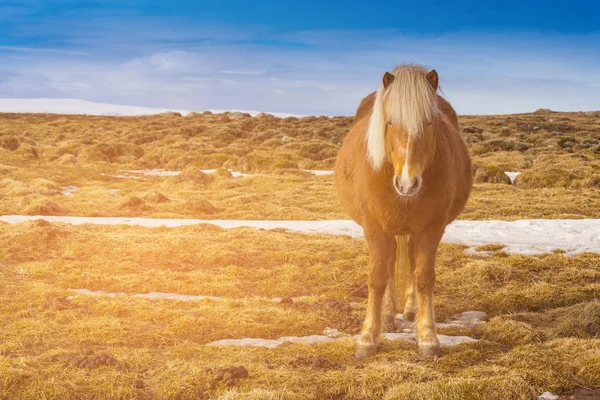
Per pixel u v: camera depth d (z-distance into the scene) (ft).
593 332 17.34
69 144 128.77
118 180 82.79
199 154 114.83
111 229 36.29
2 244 29.68
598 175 69.62
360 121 19.62
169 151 123.03
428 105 13.56
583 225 38.47
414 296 20.15
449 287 24.26
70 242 30.48
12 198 54.90
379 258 16.21
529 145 129.39
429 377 14.24
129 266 26.66
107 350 16.53
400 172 13.47
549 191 63.62
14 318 19.26
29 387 13.60
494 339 17.74
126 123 219.41
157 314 19.77
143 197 54.49
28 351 16.29
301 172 87.30
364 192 15.74
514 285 24.12
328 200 58.39
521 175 73.46
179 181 72.79
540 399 13.30
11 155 111.65
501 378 13.73
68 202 53.88
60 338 17.40
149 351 16.70
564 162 88.58
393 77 14.25
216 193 64.08
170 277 25.20
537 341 17.19
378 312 16.48
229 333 18.52
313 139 140.26
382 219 15.51
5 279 24.18
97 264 26.84
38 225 32.45
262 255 29.91
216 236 33.76
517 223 39.78
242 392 13.29
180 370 14.74
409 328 19.16
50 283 24.17
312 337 18.21
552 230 36.88
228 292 23.57
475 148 121.80
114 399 13.46
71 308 20.39
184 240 31.42
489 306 22.07
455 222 40.47
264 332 18.65
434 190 14.98
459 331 18.52
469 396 13.12
